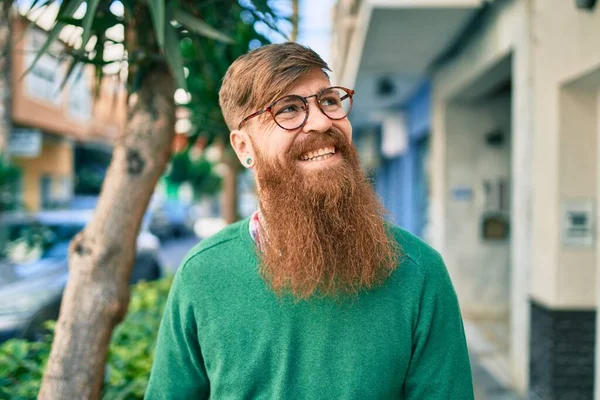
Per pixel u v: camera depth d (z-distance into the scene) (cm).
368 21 417
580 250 304
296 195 114
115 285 169
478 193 568
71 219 543
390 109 909
